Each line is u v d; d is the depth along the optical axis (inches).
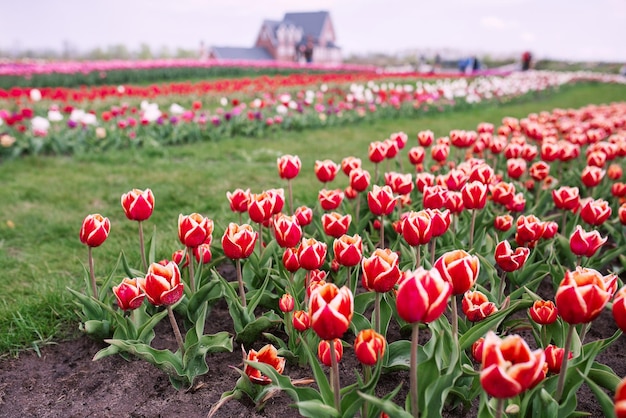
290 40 2549.2
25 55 2343.8
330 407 74.0
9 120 342.3
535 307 91.4
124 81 969.5
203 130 404.2
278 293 117.6
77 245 188.5
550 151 177.8
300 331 104.0
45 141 344.8
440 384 72.6
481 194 116.6
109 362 112.9
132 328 104.4
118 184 268.2
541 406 75.1
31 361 115.3
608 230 166.7
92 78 915.4
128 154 339.0
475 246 136.5
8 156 332.2
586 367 78.1
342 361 110.1
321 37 2839.6
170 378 101.3
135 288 95.3
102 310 112.7
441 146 169.2
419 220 93.0
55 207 233.5
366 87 807.1
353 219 159.3
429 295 61.1
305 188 252.4
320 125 477.4
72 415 97.3
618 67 1895.9
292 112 483.2
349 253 87.7
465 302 95.2
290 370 106.1
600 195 193.2
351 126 491.5
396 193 146.1
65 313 131.2
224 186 262.1
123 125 358.0
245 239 97.1
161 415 96.0
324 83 761.6
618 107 379.6
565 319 67.5
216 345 99.3
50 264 171.5
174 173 289.1
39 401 101.9
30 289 151.5
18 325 122.5
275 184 264.2
